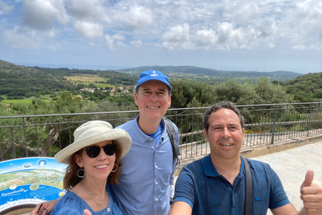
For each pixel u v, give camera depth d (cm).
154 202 145
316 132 603
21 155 933
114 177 132
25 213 150
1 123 827
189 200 117
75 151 107
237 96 1569
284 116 576
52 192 161
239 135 121
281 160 446
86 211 94
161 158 147
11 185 166
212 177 121
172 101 1479
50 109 1316
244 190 119
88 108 1432
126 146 127
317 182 355
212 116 129
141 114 142
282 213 121
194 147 552
